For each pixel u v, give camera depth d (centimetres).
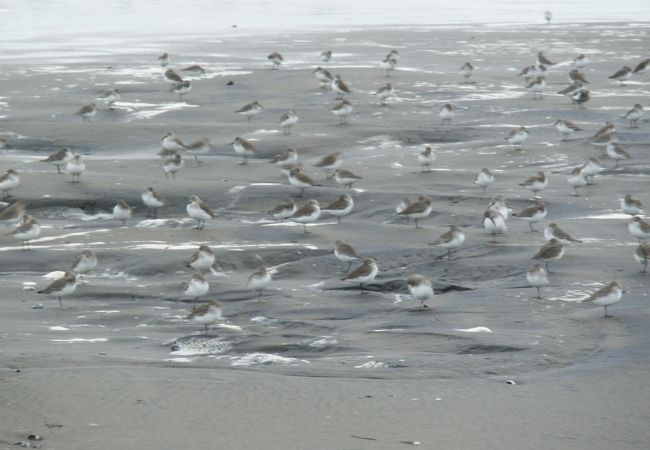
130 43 9775
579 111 6297
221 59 8512
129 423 2034
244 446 1928
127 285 3262
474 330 2706
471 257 3531
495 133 5725
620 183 4688
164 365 2452
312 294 3167
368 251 3647
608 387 2306
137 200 4447
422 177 4806
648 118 6109
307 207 3916
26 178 4616
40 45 9525
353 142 5547
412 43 9675
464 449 1941
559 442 1992
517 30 10862
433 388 2281
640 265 3341
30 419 2042
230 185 4606
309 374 2381
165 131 5753
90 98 6706
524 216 3853
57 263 3556
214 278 3394
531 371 2411
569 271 3300
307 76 7381
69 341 2692
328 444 1948
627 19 12438
